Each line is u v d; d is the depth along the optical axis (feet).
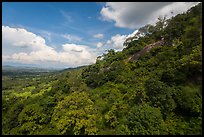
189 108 91.15
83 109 120.57
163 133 84.74
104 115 117.19
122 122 99.55
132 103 110.73
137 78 142.82
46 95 179.11
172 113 94.48
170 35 173.99
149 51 174.40
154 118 89.15
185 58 118.62
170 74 111.14
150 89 104.99
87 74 215.51
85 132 104.73
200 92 94.73
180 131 84.94
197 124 85.25
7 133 135.85
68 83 186.29
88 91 167.94
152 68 145.48
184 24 167.53
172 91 100.27
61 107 129.08
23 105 169.68
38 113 139.85
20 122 140.46
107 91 143.64
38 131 127.34
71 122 110.42
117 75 169.17
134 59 186.09
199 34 136.56
